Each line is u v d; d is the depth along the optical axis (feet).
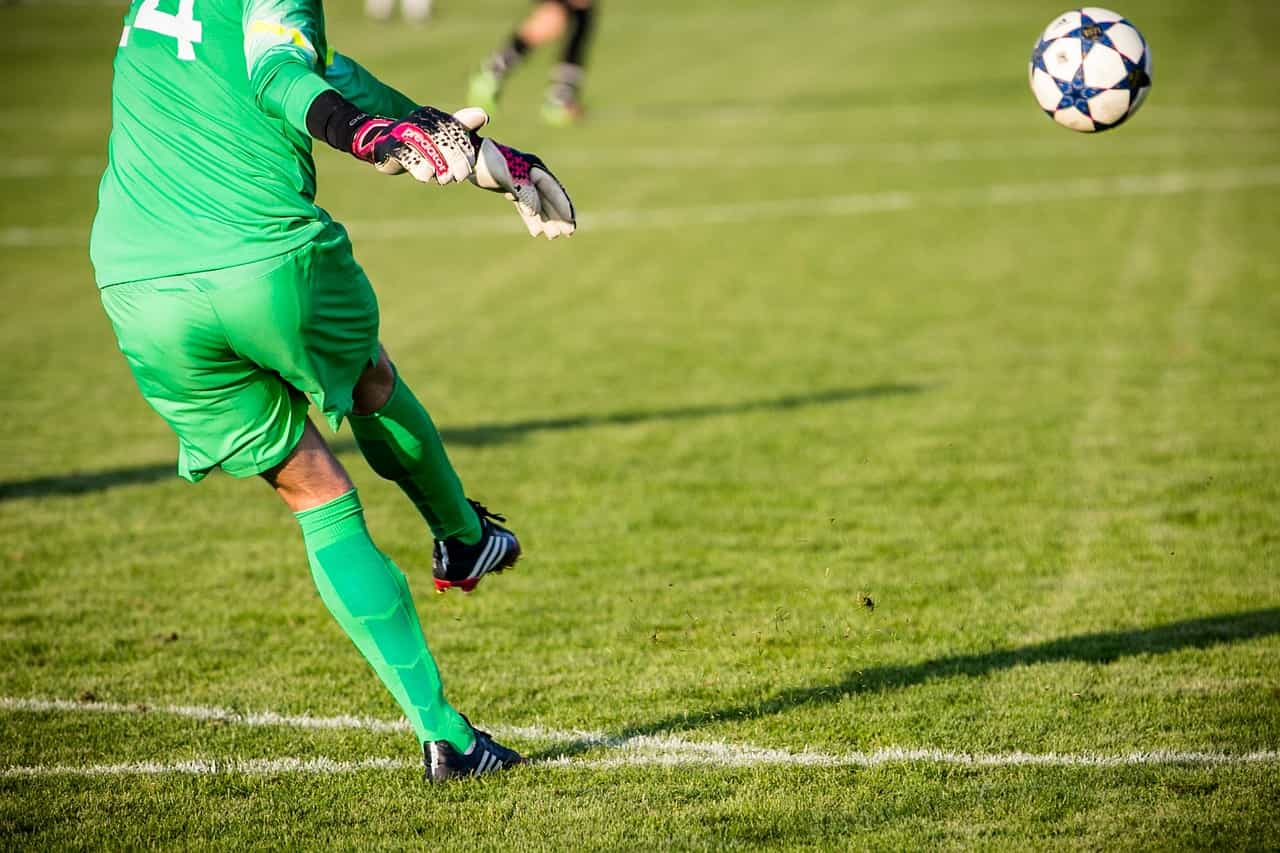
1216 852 35.22
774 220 148.66
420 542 64.69
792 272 125.18
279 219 35.50
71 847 37.09
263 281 35.09
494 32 324.60
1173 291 112.68
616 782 40.45
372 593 38.11
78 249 137.08
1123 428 78.95
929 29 335.26
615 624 54.03
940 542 62.49
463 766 40.27
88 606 56.85
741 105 229.25
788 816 37.86
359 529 38.47
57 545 64.44
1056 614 53.78
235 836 37.60
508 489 71.72
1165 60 262.06
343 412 37.60
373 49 291.38
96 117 214.07
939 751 42.11
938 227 142.51
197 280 35.12
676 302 115.24
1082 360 93.97
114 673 50.08
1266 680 46.85
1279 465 71.61
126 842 37.35
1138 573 57.98
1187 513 65.21
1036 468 72.64
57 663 51.03
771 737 43.57
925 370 93.04
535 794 39.70
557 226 39.19
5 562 62.13
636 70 273.95
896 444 77.61
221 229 35.17
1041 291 114.62
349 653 52.03
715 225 147.02
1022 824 37.01
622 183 170.19
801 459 75.61
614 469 74.74
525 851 36.24
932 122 208.64
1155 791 38.78
